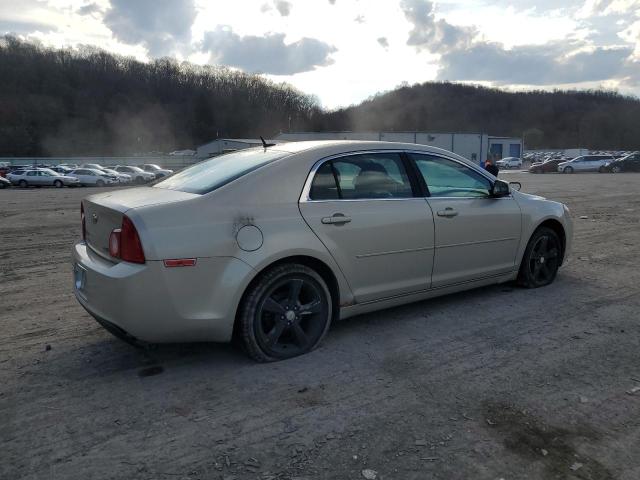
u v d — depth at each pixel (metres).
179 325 3.32
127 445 2.74
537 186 23.42
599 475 2.51
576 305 4.98
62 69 117.81
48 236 9.88
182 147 117.56
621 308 4.91
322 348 3.97
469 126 136.88
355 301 4.05
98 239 3.65
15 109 99.50
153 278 3.20
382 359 3.79
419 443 2.75
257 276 3.57
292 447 2.72
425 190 4.45
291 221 3.65
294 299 3.74
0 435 2.83
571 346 4.01
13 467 2.56
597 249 7.77
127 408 3.11
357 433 2.85
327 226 3.80
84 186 40.09
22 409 3.10
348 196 3.99
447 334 4.26
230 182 3.61
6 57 111.69
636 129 124.81
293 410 3.08
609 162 41.38
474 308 4.89
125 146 110.81
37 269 6.87
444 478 2.48
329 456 2.65
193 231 3.31
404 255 4.24
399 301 4.36
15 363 3.75
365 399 3.21
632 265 6.65
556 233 5.69
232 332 3.51
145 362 3.75
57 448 2.71
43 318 4.74
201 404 3.16
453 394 3.27
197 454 2.66
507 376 3.52
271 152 4.05
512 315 4.70
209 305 3.37
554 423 2.94
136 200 3.54
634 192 19.50
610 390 3.32
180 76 132.62
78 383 3.44
